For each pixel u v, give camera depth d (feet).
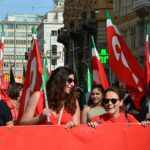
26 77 28.84
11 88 40.75
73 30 288.30
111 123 25.48
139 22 180.65
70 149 24.73
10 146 24.21
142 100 37.09
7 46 608.19
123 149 25.62
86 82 52.49
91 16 255.91
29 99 25.79
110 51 37.63
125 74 37.24
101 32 233.35
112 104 27.53
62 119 25.16
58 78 25.14
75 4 300.20
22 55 603.26
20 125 25.18
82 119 31.78
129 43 193.88
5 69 519.19
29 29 612.29
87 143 25.03
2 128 24.17
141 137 25.90
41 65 28.25
